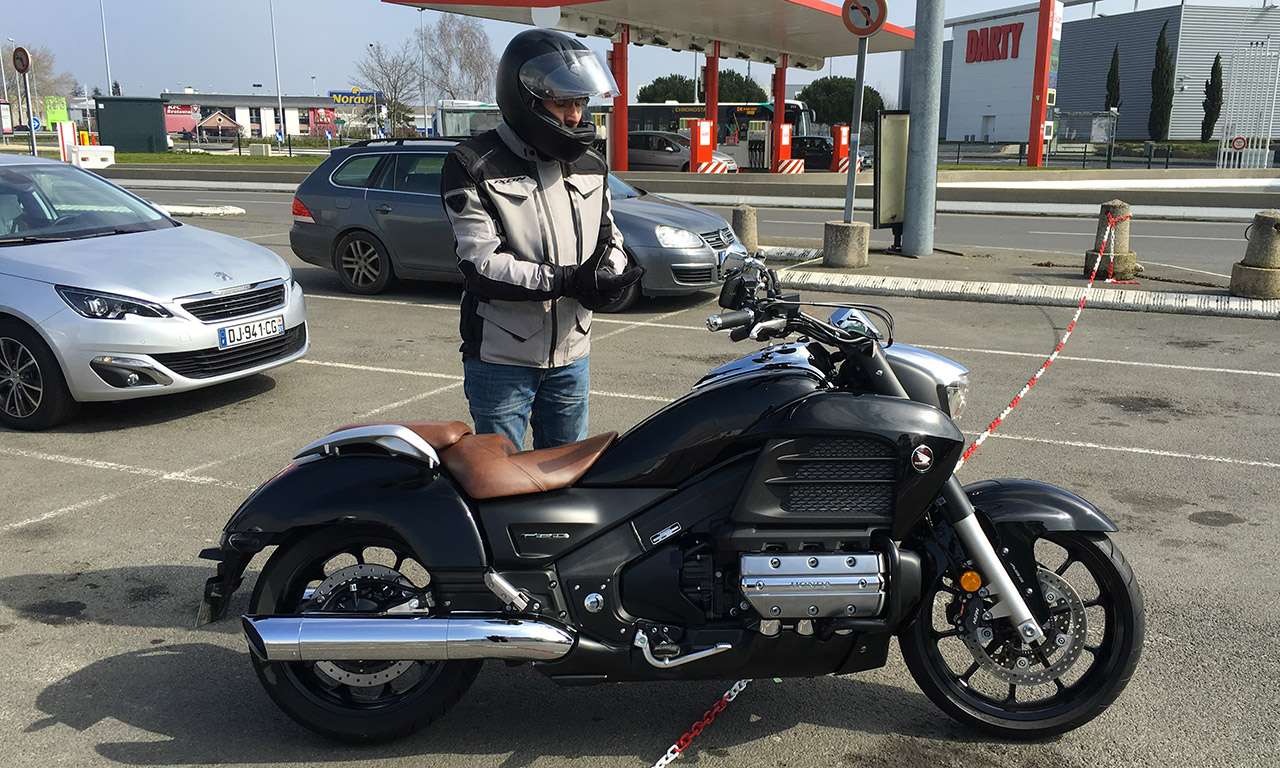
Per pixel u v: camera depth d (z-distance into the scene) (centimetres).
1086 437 607
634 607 296
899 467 284
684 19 2686
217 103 9744
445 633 285
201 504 505
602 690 346
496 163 323
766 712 331
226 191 2725
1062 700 315
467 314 346
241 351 651
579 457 303
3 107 5800
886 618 287
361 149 1091
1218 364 783
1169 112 5506
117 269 623
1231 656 361
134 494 519
